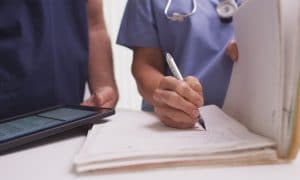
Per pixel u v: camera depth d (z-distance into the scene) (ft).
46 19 2.12
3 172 1.11
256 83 1.36
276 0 1.11
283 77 1.10
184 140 1.22
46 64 2.13
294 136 1.09
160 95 1.58
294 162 1.12
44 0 2.10
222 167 1.09
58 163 1.17
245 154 1.10
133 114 1.93
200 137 1.26
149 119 1.75
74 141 1.44
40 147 1.37
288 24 1.09
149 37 2.33
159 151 1.09
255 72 1.38
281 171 1.05
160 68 2.39
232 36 2.16
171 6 2.23
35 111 1.89
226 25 2.19
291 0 1.09
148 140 1.24
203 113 1.70
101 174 1.05
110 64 2.69
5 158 1.24
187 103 1.49
